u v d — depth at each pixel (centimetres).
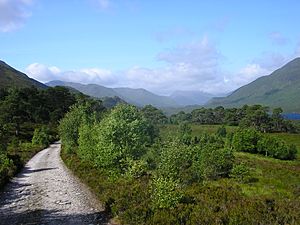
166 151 3056
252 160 8375
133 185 2502
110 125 3183
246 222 1593
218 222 1628
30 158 6178
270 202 1984
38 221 2108
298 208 1858
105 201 2350
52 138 10869
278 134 15500
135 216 1867
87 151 4284
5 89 17200
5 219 2167
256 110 18112
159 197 1919
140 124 3412
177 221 1689
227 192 2292
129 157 3080
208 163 4784
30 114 13400
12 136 8844
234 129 16162
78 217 2175
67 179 3684
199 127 17150
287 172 6209
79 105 7038
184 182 2777
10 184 3444
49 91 16300
